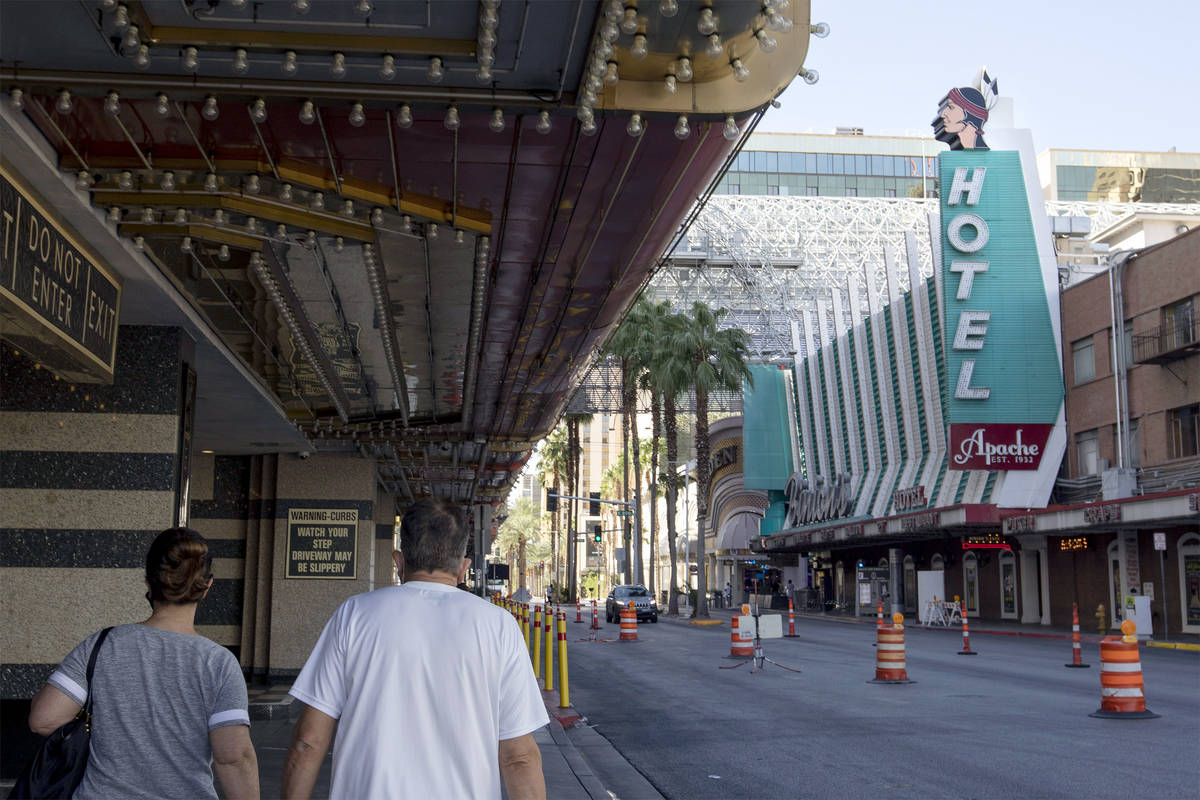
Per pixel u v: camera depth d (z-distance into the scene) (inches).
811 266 3161.9
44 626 363.6
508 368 578.9
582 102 249.6
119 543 370.3
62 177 269.6
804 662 887.1
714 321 2064.5
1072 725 498.9
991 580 1833.2
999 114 1748.3
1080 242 2773.1
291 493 727.1
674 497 2213.3
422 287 386.6
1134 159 4859.7
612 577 4463.6
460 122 267.4
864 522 2004.2
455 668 122.4
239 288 361.4
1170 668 832.9
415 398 625.3
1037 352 1679.4
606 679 765.9
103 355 328.8
